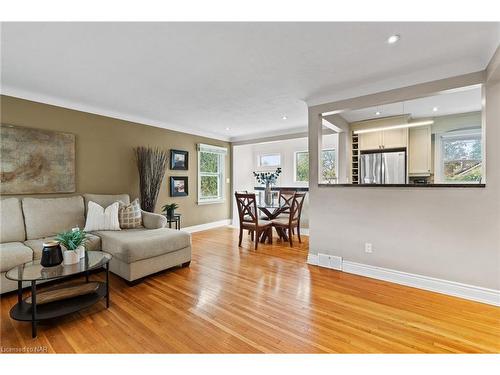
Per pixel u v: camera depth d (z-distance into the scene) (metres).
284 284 2.76
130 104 3.69
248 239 4.93
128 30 1.87
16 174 3.05
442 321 2.01
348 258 3.15
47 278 1.88
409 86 2.70
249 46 2.10
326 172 5.84
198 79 2.79
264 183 6.59
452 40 2.01
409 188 2.71
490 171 2.31
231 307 2.24
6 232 2.79
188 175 5.44
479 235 2.37
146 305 2.29
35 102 3.22
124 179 4.23
